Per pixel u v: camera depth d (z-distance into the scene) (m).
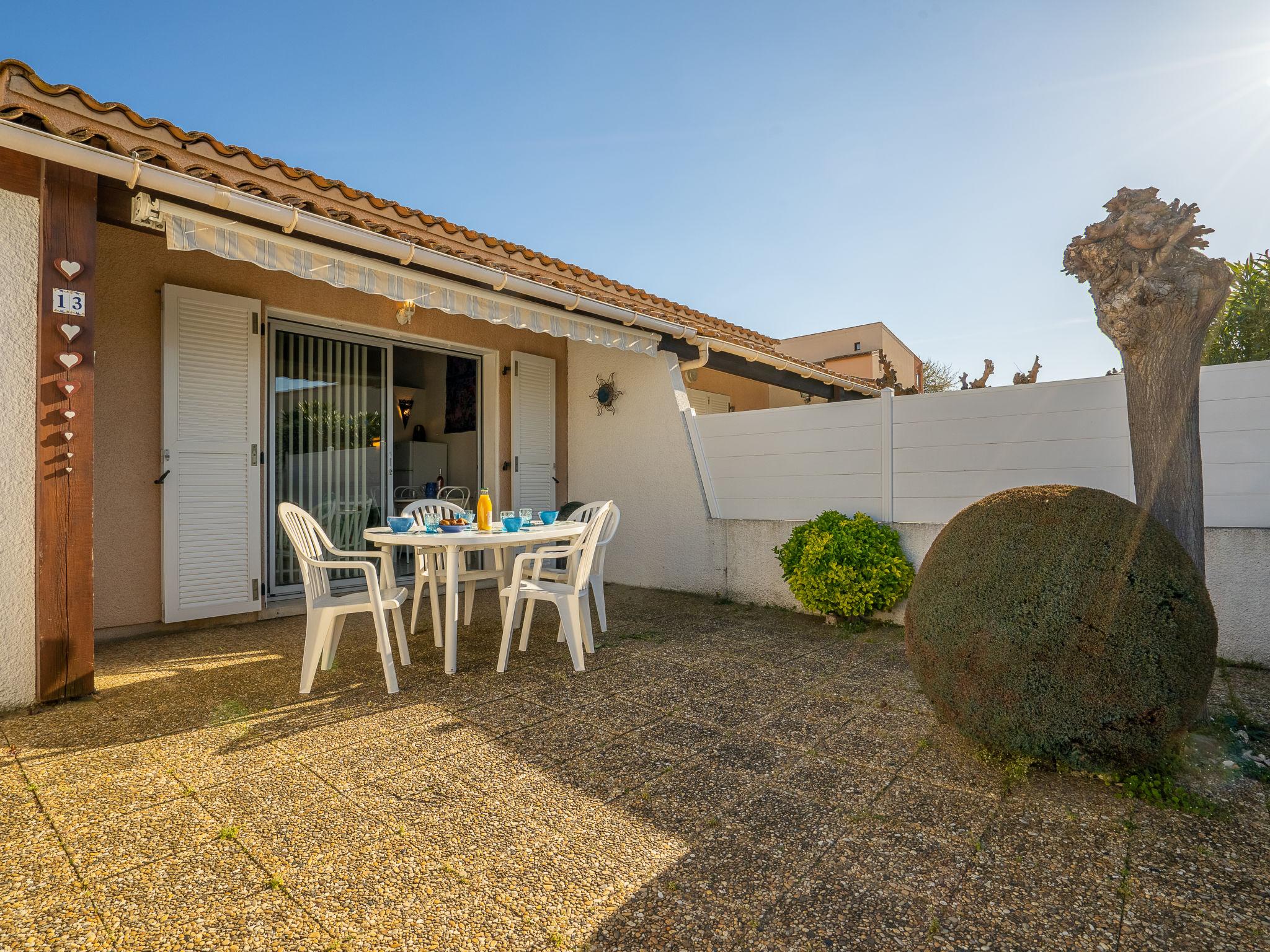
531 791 2.59
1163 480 3.07
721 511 6.79
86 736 3.06
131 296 5.00
